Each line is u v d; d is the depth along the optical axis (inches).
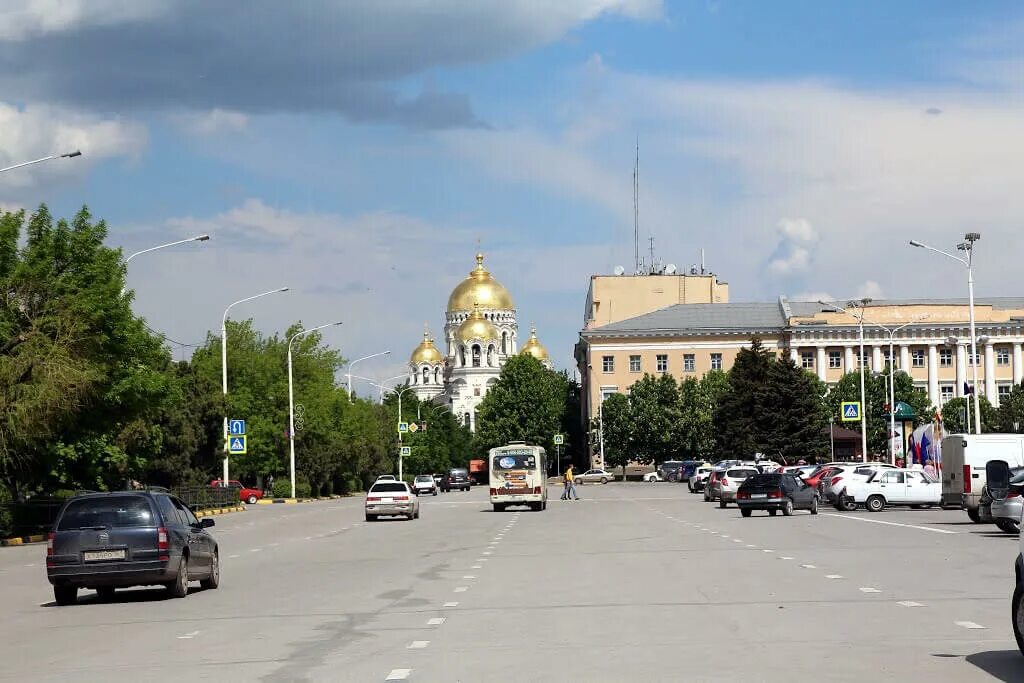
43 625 727.1
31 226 1903.3
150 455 2600.9
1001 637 551.8
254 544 1518.2
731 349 5718.5
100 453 2322.8
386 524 1998.0
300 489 3762.3
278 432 3752.5
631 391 5428.2
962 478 1632.6
